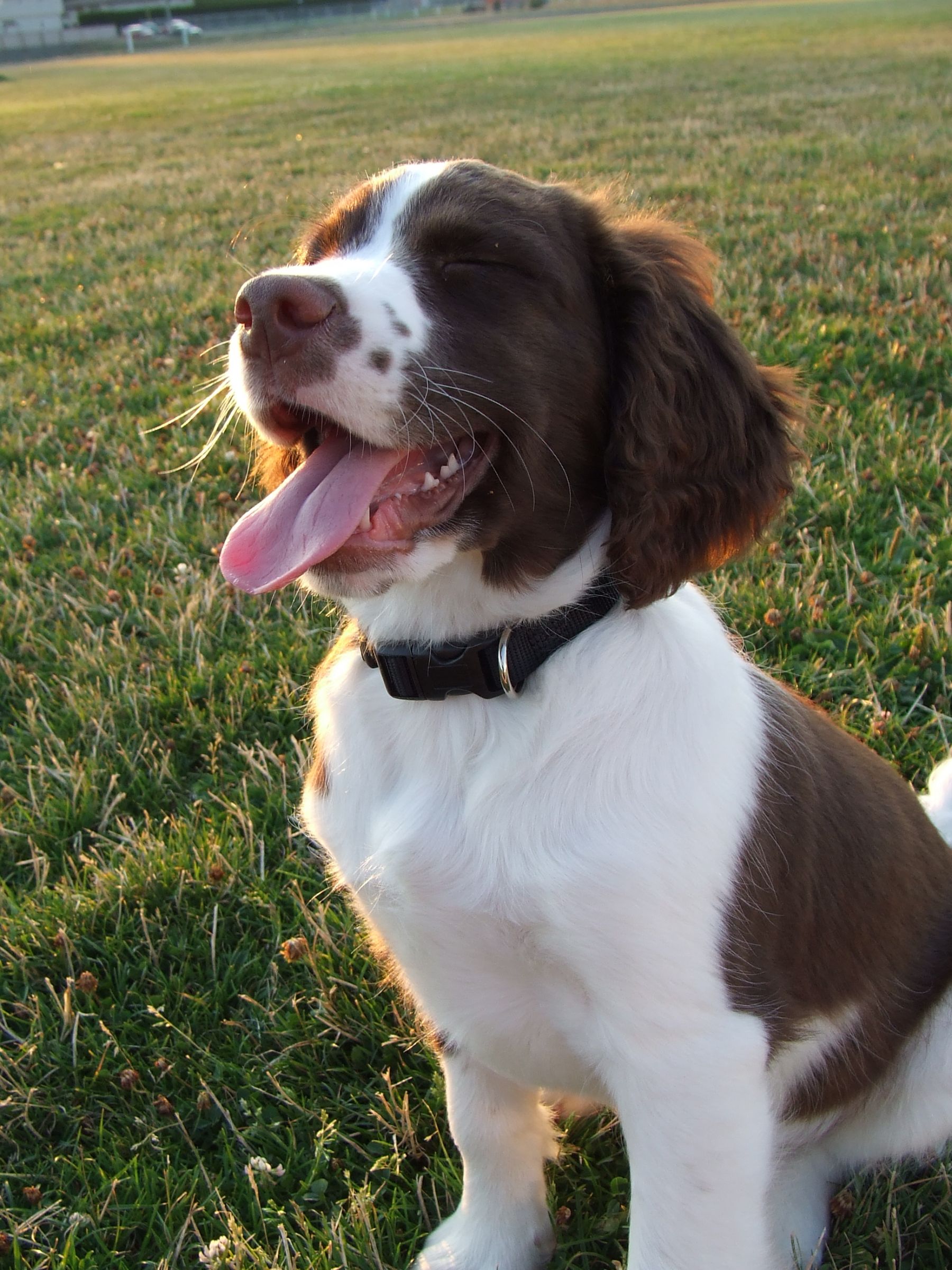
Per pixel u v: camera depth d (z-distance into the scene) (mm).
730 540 692
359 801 687
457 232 653
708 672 668
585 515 668
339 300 628
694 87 5152
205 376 1742
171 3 23438
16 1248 699
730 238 2145
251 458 1415
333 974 820
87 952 849
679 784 637
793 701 743
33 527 1322
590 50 8516
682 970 626
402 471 646
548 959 640
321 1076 788
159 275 2383
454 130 4246
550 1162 763
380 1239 716
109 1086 779
